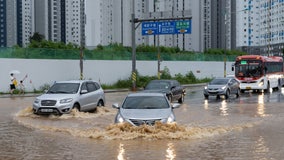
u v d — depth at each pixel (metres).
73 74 46.53
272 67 43.69
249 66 40.44
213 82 33.47
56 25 107.50
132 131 13.45
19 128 15.98
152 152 11.05
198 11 96.12
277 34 128.50
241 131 15.12
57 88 21.14
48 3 109.06
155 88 27.48
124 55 53.91
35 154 10.95
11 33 112.00
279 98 32.72
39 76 42.50
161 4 86.25
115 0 86.69
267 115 20.52
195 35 95.88
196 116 20.22
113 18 86.69
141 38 95.50
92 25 86.19
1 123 17.48
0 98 33.34
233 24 131.12
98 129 15.33
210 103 28.41
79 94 20.69
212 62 71.88
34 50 42.47
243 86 40.38
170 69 62.41
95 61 49.19
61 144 12.39
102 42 85.00
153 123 13.48
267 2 130.50
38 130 15.45
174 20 45.88
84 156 10.61
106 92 43.00
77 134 14.27
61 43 68.44
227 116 20.19
